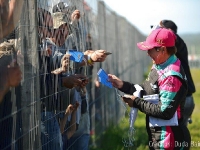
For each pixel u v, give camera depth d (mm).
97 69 9070
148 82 5406
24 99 4387
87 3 7645
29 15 4520
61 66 5508
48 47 5125
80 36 6582
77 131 6578
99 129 9641
